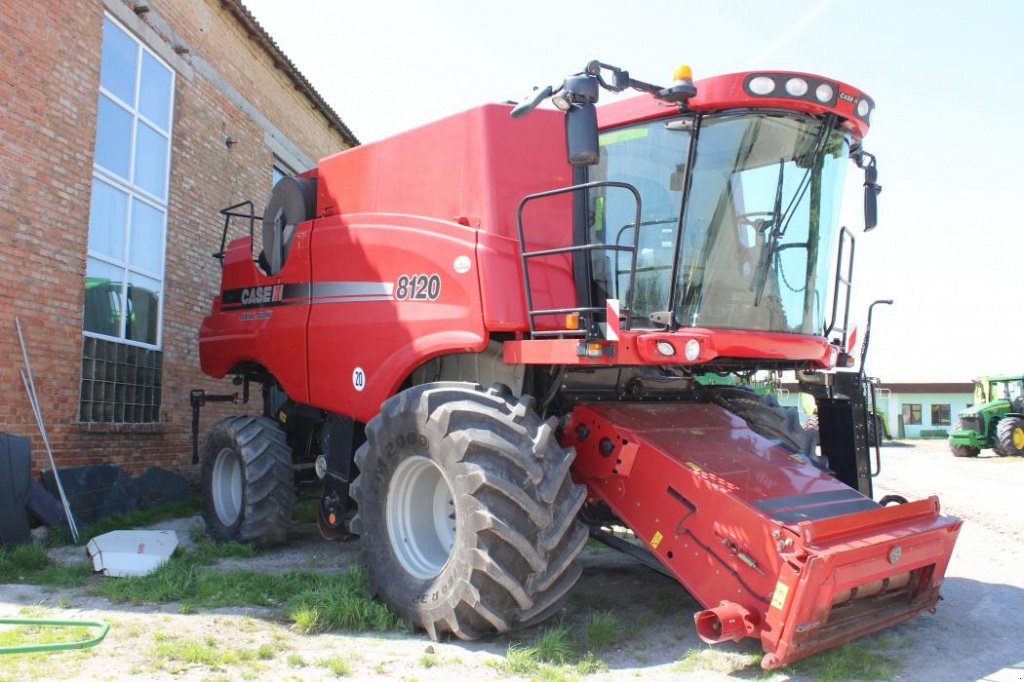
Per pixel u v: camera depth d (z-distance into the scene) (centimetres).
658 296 476
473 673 382
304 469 722
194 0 1048
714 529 413
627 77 430
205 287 1071
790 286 508
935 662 420
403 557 469
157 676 364
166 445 964
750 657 408
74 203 770
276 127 1344
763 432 593
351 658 402
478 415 433
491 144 498
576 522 442
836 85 475
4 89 686
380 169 587
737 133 472
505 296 472
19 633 415
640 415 497
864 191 551
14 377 694
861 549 385
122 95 890
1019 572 637
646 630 466
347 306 586
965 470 1753
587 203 499
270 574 570
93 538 623
